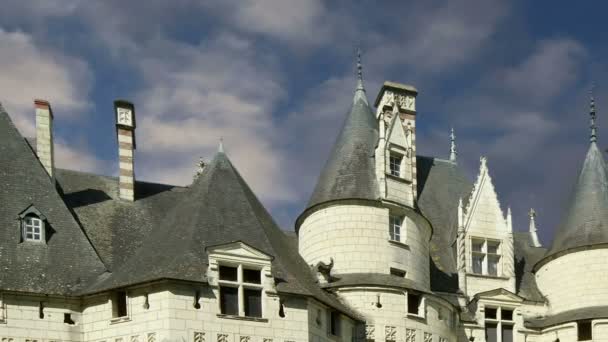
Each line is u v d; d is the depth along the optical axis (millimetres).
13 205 46812
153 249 45281
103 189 52812
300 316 43781
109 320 42875
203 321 41781
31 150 49688
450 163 61594
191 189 49062
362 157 52781
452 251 56062
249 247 43688
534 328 54156
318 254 50875
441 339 49812
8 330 42719
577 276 54125
